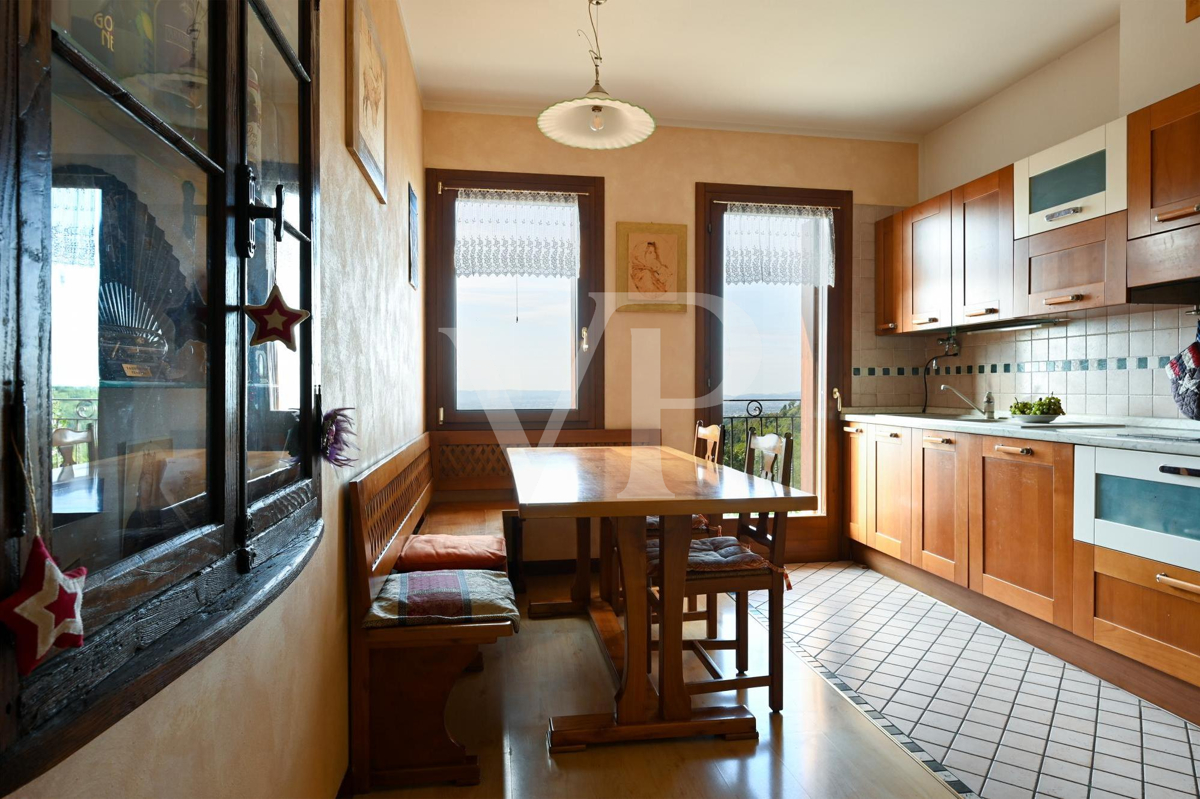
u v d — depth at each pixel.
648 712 2.17
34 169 0.53
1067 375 3.37
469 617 1.87
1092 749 2.00
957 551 3.22
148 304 0.74
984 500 3.04
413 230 3.28
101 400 0.66
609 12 2.97
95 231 0.65
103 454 0.66
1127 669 2.39
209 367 0.89
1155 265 2.52
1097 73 3.19
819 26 3.10
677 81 3.65
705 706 2.21
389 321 2.55
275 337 0.97
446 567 2.40
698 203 4.14
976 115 3.97
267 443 1.12
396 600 1.91
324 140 1.59
